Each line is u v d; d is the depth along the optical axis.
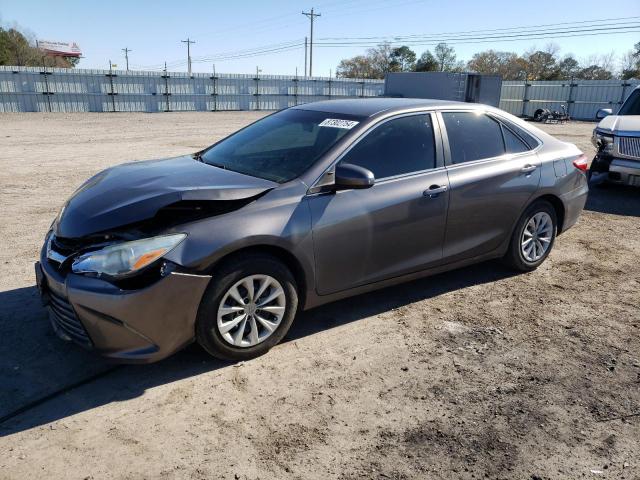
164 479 2.55
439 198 4.25
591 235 6.84
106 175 4.03
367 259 3.95
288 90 38.28
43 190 8.71
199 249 3.16
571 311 4.55
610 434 2.97
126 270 3.02
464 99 29.70
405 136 4.22
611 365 3.70
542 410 3.17
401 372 3.53
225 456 2.71
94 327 3.07
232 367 3.50
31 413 3.00
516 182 4.80
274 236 3.40
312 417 3.04
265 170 3.90
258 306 3.50
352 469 2.65
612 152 8.83
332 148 3.85
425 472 2.65
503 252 5.01
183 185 3.53
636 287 5.12
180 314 3.18
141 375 3.39
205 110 35.25
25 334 3.85
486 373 3.56
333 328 4.10
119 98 31.89
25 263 5.25
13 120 23.75
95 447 2.75
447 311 4.47
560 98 35.19
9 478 2.52
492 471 2.67
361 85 40.97
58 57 69.88
